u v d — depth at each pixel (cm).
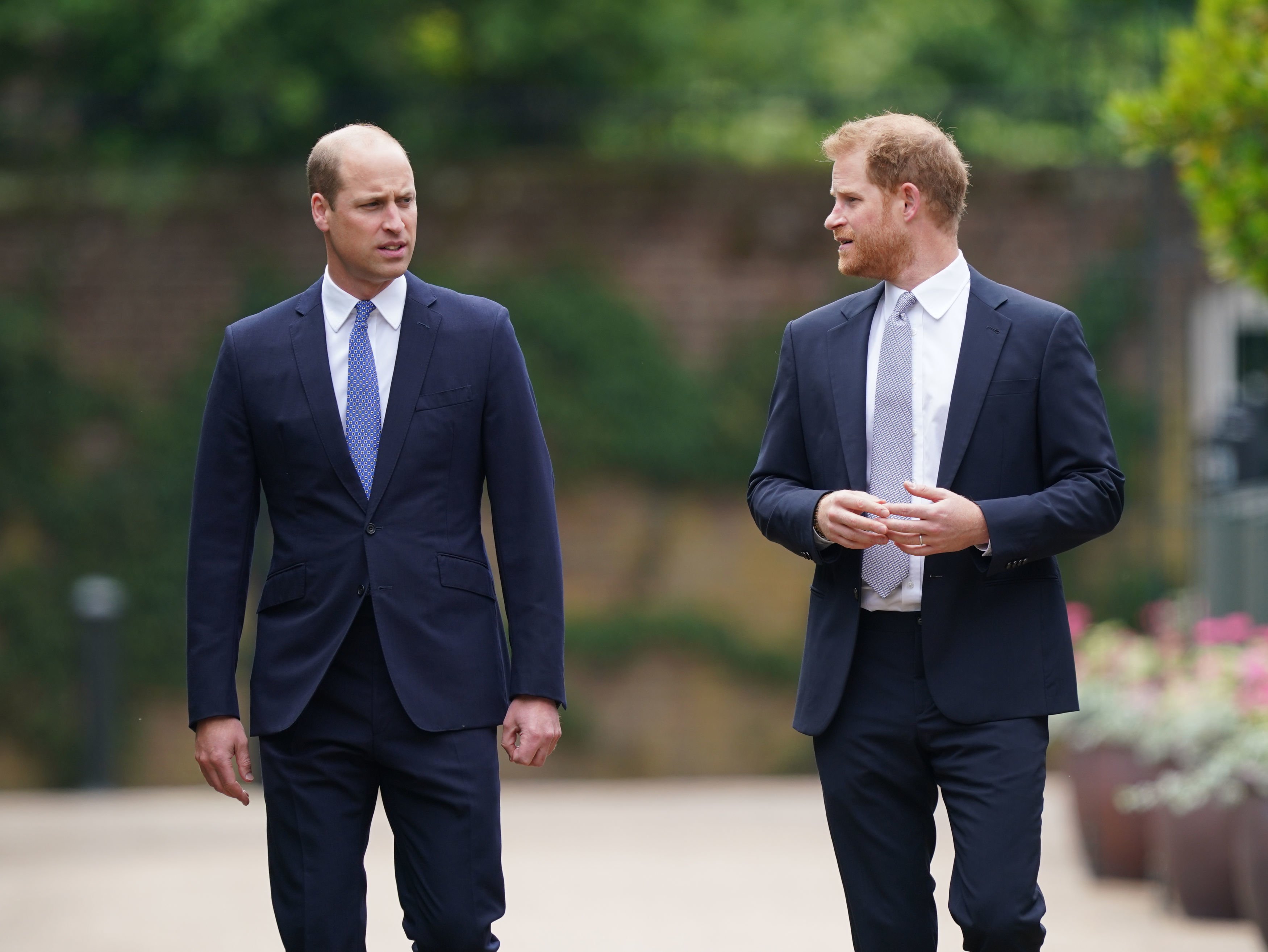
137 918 2339
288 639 1224
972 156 4341
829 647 1240
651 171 4288
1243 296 4191
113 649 4016
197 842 3062
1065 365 1214
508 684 1263
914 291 1237
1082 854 2688
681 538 4253
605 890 2550
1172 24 4188
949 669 1202
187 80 4459
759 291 4294
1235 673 2489
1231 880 2231
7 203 4256
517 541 1252
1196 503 4106
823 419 1253
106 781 3975
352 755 1220
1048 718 1227
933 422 1226
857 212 1234
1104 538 4169
